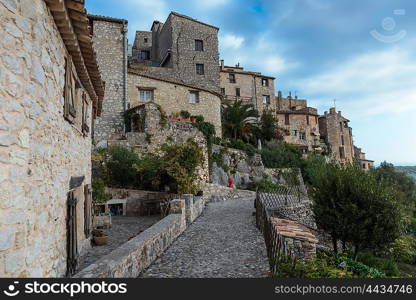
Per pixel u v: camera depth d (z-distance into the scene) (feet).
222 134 92.43
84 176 24.44
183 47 96.17
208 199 57.31
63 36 15.38
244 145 89.04
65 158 16.90
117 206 47.14
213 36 101.14
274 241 18.99
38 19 11.84
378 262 37.45
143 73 73.00
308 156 110.42
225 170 75.46
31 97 11.14
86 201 24.89
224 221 37.99
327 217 33.47
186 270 19.77
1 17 9.83
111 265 14.32
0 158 9.26
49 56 13.33
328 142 151.12
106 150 54.70
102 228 36.06
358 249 33.17
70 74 17.63
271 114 115.65
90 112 28.89
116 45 69.36
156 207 47.98
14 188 9.77
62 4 12.95
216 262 21.61
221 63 130.93
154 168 50.90
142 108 62.34
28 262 10.45
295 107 160.25
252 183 79.00
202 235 30.37
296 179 90.58
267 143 104.06
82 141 24.06
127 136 58.70
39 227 11.70
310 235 23.26
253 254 23.66
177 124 63.31
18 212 9.87
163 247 24.44
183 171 50.03
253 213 41.45
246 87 125.90
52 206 13.70
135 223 39.55
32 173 11.08
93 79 24.09
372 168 36.86
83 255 23.85
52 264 13.51
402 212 33.65
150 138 59.88
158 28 113.80
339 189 32.99
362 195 31.76
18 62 10.40
